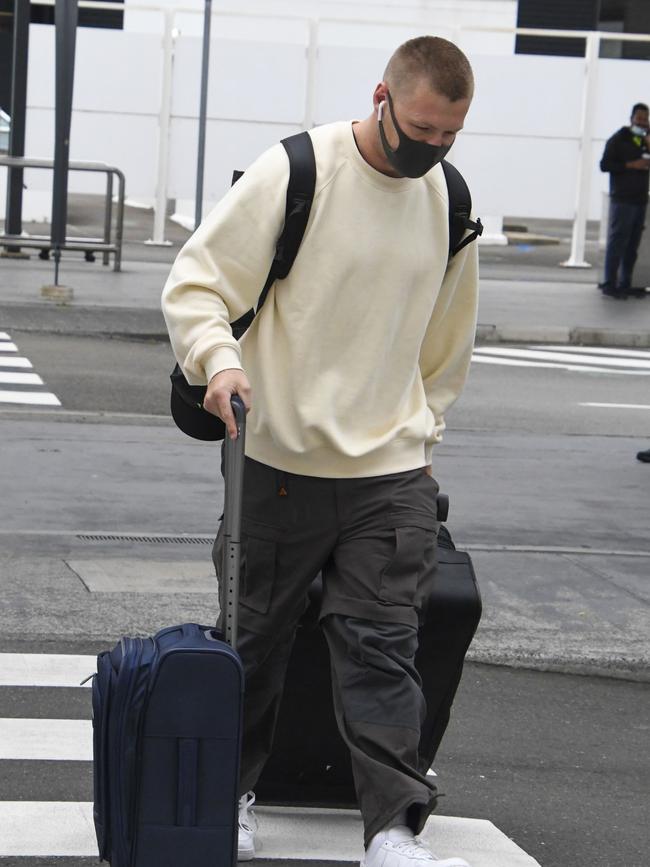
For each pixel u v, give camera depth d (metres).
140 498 8.42
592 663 5.84
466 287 3.79
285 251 3.48
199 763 3.23
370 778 3.47
